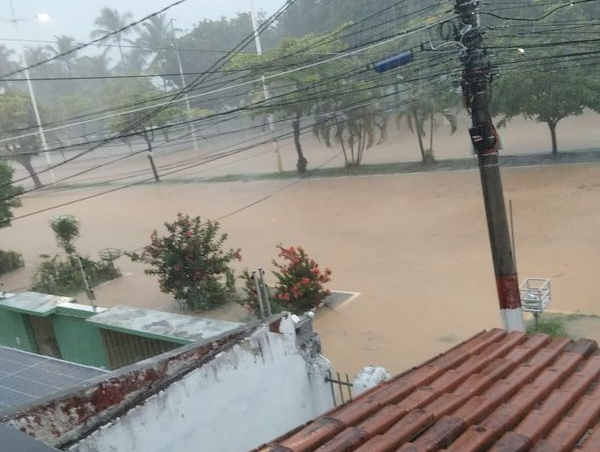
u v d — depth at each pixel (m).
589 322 11.56
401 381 4.15
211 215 27.98
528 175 24.52
